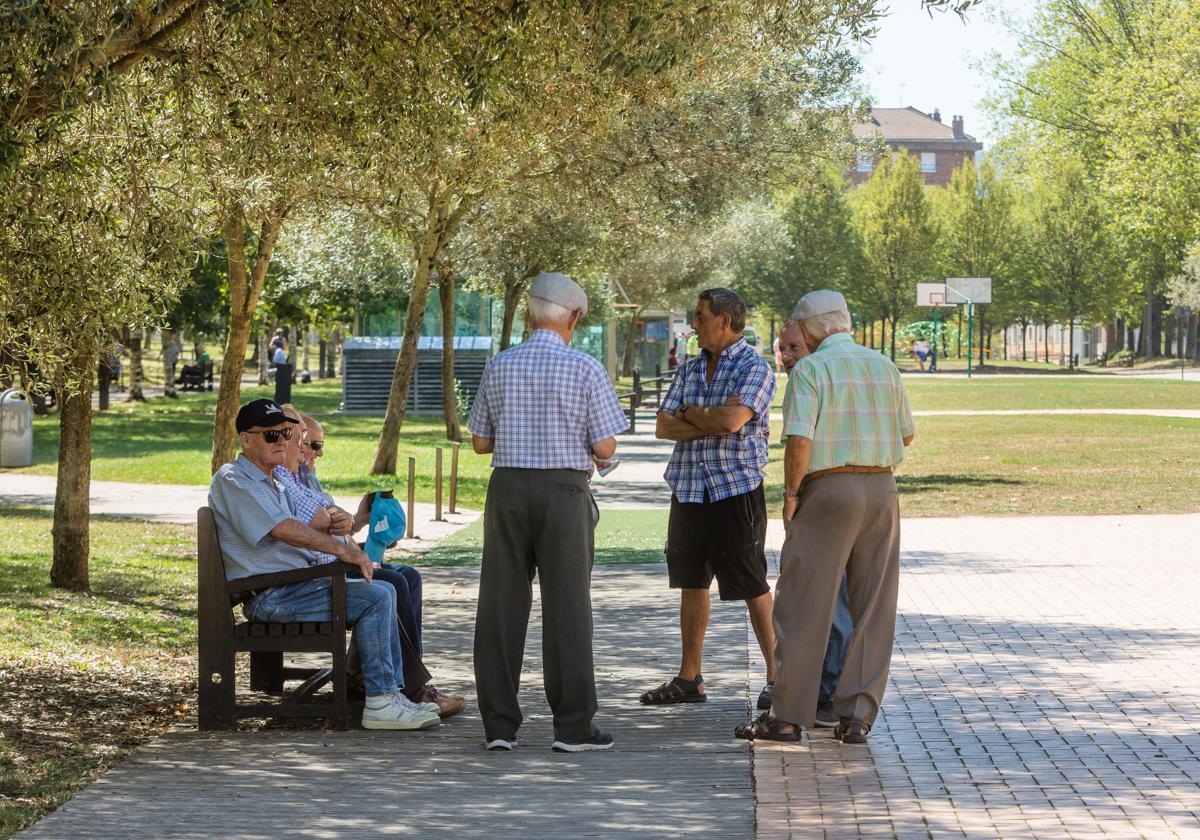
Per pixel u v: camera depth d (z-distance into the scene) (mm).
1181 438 28312
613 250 27156
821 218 78000
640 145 17656
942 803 4883
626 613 9766
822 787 5133
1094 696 6684
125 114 7746
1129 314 81562
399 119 8250
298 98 8102
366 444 29094
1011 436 29500
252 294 14758
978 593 10234
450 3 7680
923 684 7027
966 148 140875
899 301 82812
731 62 13438
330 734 6227
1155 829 4520
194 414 38844
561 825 4676
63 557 10656
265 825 4660
